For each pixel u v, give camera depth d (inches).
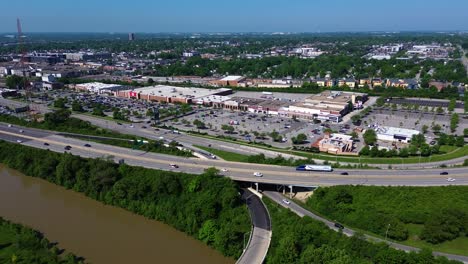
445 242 4377.5
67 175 6259.8
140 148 7288.4
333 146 7593.5
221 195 5191.9
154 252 4557.1
